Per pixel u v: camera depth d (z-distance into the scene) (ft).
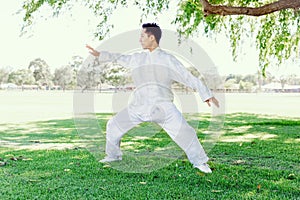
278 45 29.66
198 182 11.74
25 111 52.37
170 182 11.74
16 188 10.95
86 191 10.69
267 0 29.30
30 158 15.56
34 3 25.17
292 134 23.99
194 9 20.65
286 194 10.47
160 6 24.64
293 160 15.25
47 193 10.48
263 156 16.15
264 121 33.78
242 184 11.43
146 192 10.61
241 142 20.26
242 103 73.00
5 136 23.99
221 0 24.75
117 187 11.11
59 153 16.84
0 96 100.42
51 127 29.81
